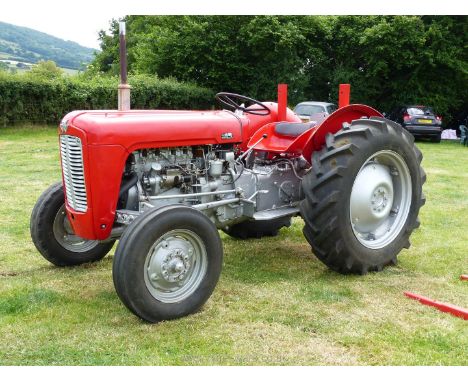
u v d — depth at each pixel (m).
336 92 20.16
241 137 3.98
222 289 3.75
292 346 2.90
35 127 15.96
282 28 18.72
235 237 5.09
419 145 15.22
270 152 4.49
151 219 3.04
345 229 3.81
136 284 3.01
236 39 19.30
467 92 19.50
